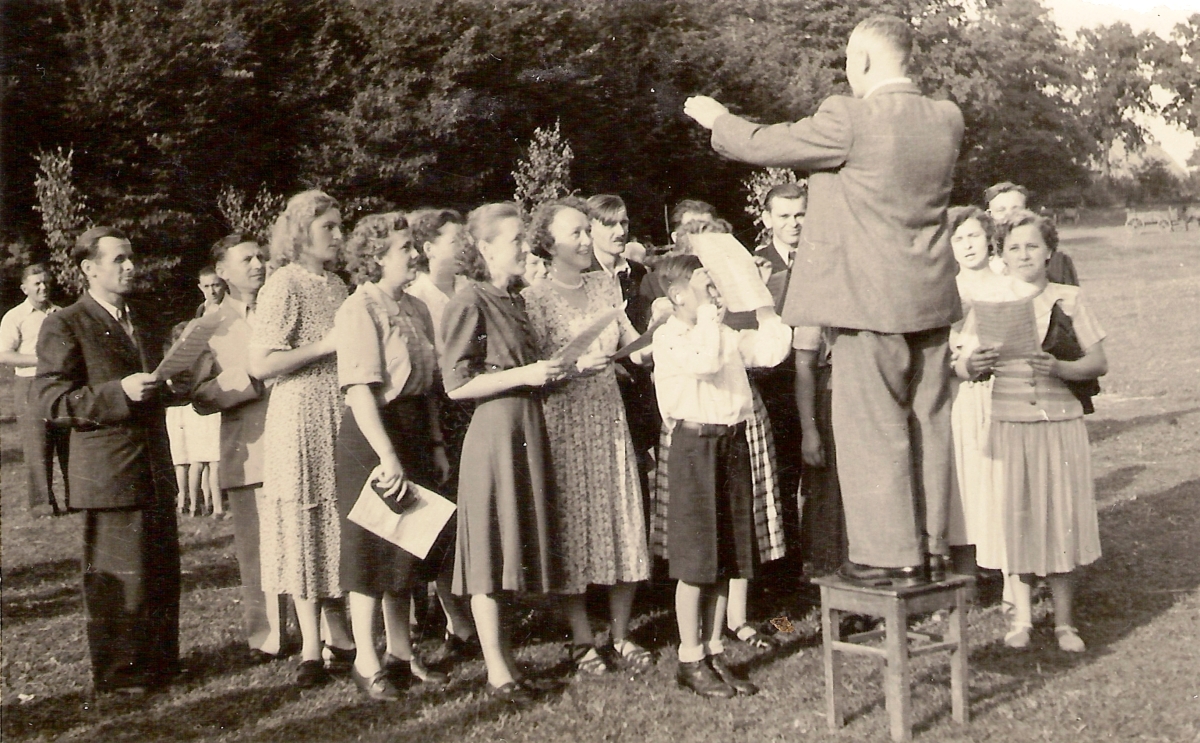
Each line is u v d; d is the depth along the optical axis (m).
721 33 17.98
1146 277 15.12
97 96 13.14
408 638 4.23
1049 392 4.43
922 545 3.46
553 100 16.91
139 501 4.18
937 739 3.42
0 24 12.73
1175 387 11.42
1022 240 4.50
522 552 3.90
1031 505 4.38
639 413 4.87
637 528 4.28
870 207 3.26
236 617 5.31
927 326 3.28
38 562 6.67
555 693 4.01
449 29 16.03
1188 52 13.10
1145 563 5.64
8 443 10.99
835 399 3.46
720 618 4.15
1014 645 4.46
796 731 3.54
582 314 4.35
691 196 17.97
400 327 4.08
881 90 3.35
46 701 4.13
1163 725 3.50
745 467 4.03
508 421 3.93
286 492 4.21
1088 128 15.09
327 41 15.60
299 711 3.94
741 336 4.21
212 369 4.57
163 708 4.03
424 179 15.88
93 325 4.13
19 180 12.12
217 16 14.22
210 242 14.33
